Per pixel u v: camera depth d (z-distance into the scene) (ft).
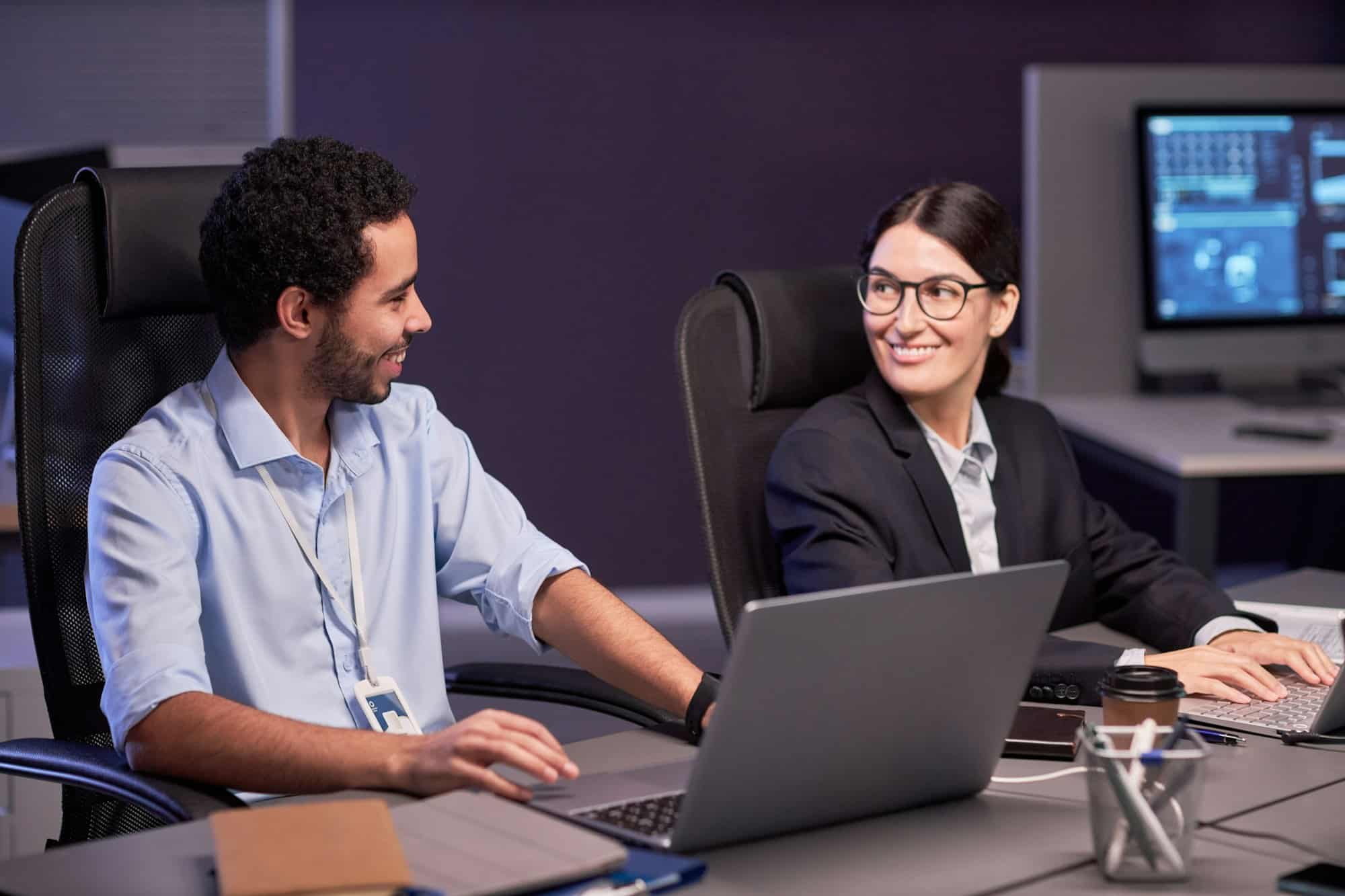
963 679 4.09
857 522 6.23
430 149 13.99
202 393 5.35
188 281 5.59
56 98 14.07
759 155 14.34
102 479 5.10
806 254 14.55
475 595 5.79
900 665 3.92
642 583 14.78
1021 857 3.92
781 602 3.62
